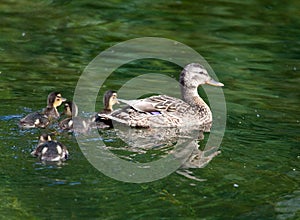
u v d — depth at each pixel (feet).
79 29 73.72
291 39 73.31
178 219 35.94
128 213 36.19
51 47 67.36
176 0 86.02
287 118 52.60
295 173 42.27
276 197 39.01
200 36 73.20
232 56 67.46
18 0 83.51
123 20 77.51
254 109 54.54
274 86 59.98
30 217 35.14
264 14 81.66
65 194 37.63
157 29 74.84
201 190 39.37
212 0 86.53
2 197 36.94
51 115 50.21
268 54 68.54
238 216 36.70
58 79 58.39
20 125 47.47
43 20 76.28
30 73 59.57
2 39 69.15
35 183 38.65
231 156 44.88
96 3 83.51
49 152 41.47
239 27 76.79
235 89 59.06
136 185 39.29
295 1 86.89
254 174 41.96
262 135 48.98
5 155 42.14
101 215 35.76
